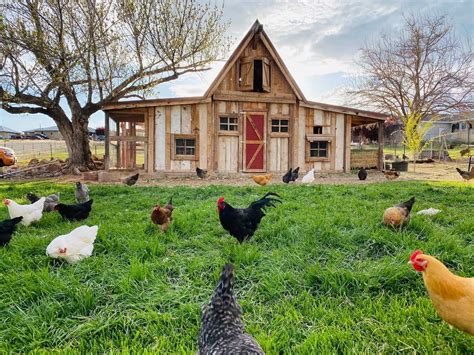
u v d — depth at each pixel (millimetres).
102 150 34281
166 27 15641
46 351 2465
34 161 20203
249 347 1827
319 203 7492
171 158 14664
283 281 3477
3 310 3004
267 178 11430
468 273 3672
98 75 15898
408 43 29828
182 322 2830
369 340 2605
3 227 4633
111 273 3666
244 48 14688
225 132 15109
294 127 15781
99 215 6707
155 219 5230
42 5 13875
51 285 3328
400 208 5176
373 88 31250
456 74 29109
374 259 4215
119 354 2398
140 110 14508
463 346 2520
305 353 2430
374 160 18719
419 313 2906
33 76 14672
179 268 3838
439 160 26953
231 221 4746
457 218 6023
